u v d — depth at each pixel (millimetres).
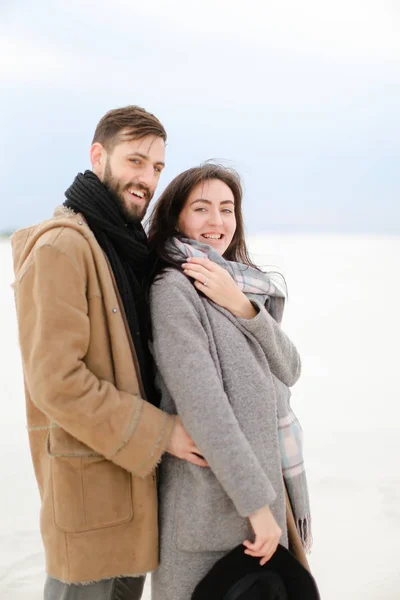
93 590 1926
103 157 2021
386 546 3295
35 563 3115
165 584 1921
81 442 1863
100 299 1857
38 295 1765
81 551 1839
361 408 6258
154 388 2059
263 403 1949
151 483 1920
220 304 2000
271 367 2146
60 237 1800
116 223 1976
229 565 1868
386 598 2770
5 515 3732
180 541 1905
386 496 3967
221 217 2264
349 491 4066
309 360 8789
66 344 1747
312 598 1940
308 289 17812
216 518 1891
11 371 8195
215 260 2172
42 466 1965
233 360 1939
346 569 3049
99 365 1858
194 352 1842
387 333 11000
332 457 4766
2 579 2938
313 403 6488
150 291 1992
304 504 2145
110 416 1773
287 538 2000
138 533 1901
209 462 1794
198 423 1791
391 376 7766
